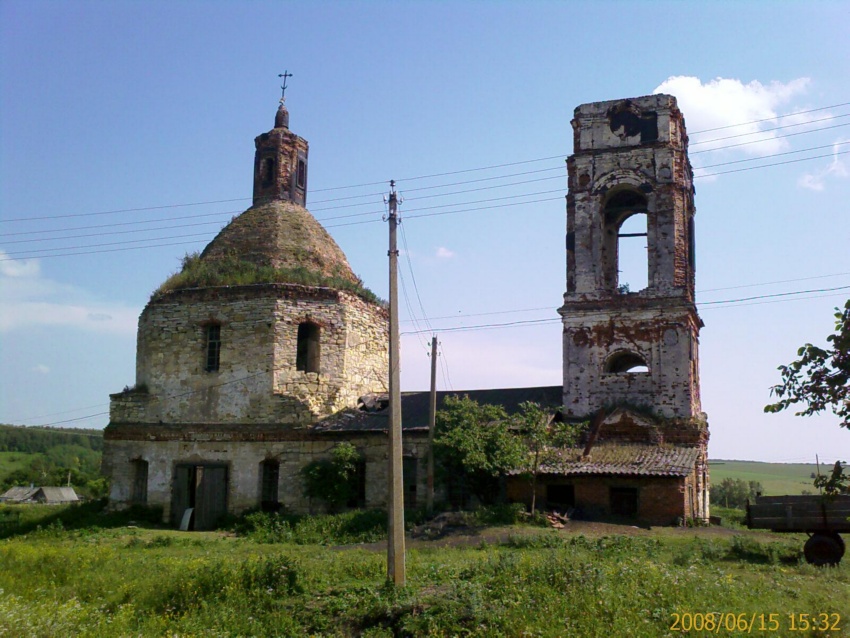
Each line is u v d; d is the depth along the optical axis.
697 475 33.03
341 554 23.31
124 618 16.53
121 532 32.88
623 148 36.28
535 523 29.09
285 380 36.69
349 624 16.47
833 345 9.38
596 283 35.78
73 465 114.00
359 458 35.31
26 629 14.77
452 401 33.38
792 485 93.62
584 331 35.53
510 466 31.20
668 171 35.56
